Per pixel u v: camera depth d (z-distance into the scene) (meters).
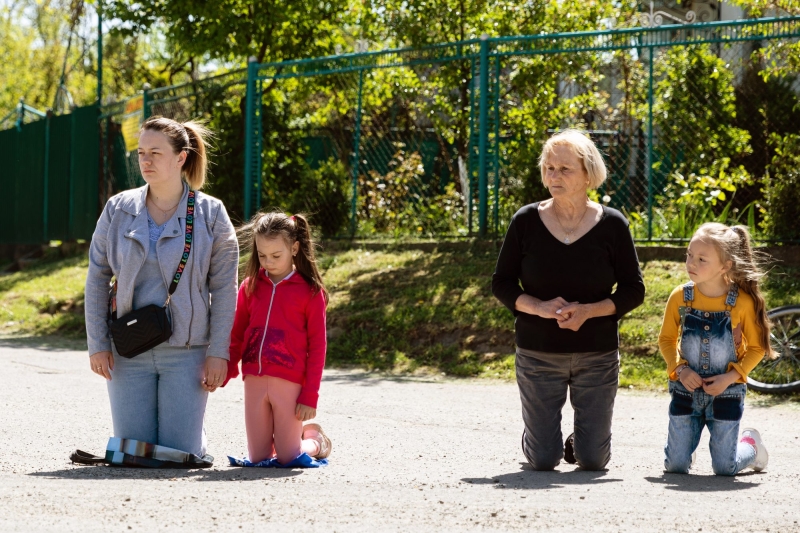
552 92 15.84
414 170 17.06
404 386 10.55
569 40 14.51
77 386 10.08
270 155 18.06
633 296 5.96
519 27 17.98
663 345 6.15
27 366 11.79
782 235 13.05
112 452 5.80
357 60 16.31
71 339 15.02
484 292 13.05
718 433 5.98
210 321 5.95
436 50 15.35
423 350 12.16
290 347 5.98
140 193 5.94
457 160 18.16
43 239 23.75
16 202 24.81
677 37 14.30
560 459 6.20
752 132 15.22
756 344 5.96
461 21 17.86
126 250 5.75
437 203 16.39
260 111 17.23
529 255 6.02
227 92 18.58
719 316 5.98
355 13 19.86
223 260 5.96
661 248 13.38
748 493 5.33
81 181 22.33
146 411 5.88
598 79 16.61
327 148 18.62
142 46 29.97
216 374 5.89
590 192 14.54
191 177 6.10
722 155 14.52
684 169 14.66
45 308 17.05
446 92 17.23
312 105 19.27
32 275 20.03
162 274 5.77
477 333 12.12
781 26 13.13
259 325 6.02
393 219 16.61
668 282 12.45
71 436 7.18
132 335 5.66
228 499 4.69
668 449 6.12
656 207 14.53
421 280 13.88
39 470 5.73
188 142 5.98
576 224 5.99
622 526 4.20
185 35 19.86
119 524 4.04
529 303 5.94
